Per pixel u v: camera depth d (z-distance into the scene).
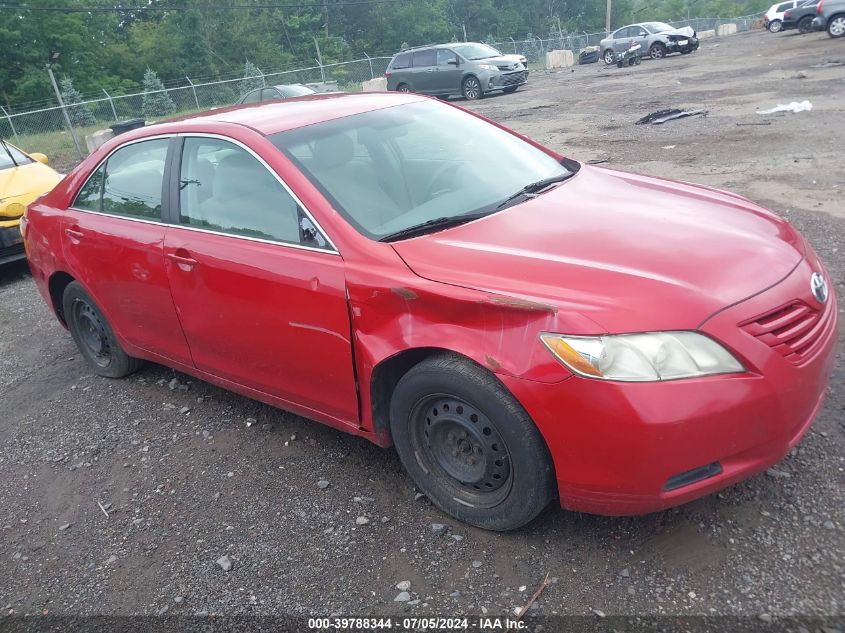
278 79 32.84
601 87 21.64
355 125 3.62
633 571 2.55
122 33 60.06
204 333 3.66
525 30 81.56
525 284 2.55
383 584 2.67
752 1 96.38
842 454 3.01
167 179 3.81
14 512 3.53
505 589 2.56
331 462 3.52
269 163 3.30
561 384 2.37
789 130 10.18
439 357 2.72
